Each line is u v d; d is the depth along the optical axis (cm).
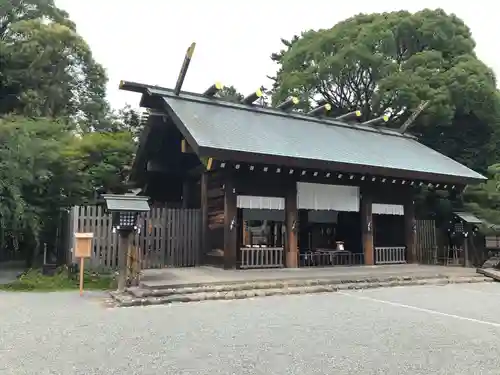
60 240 1271
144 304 746
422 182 1445
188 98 1385
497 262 1271
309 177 1292
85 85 2489
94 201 1419
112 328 562
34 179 1183
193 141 1031
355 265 1372
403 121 2152
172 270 1130
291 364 418
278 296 845
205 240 1279
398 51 2216
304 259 1350
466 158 2162
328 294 877
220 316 645
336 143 1376
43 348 467
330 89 2347
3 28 2138
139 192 1716
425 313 683
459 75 1944
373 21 2231
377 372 398
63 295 848
